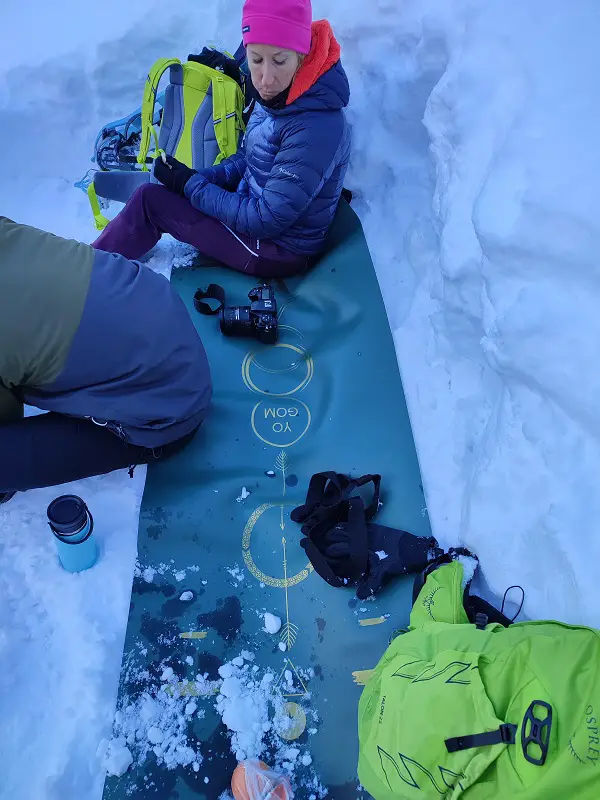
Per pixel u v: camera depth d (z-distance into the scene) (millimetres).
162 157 2035
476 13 1928
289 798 1283
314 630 1512
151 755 1353
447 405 1795
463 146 1794
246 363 1990
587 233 1356
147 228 2111
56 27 2709
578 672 1024
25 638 1478
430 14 2105
